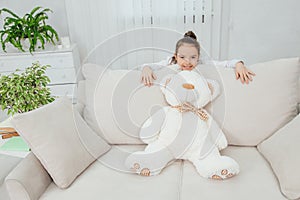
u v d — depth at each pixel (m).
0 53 2.76
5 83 1.52
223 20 2.96
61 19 3.10
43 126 1.29
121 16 2.95
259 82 1.51
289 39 2.93
